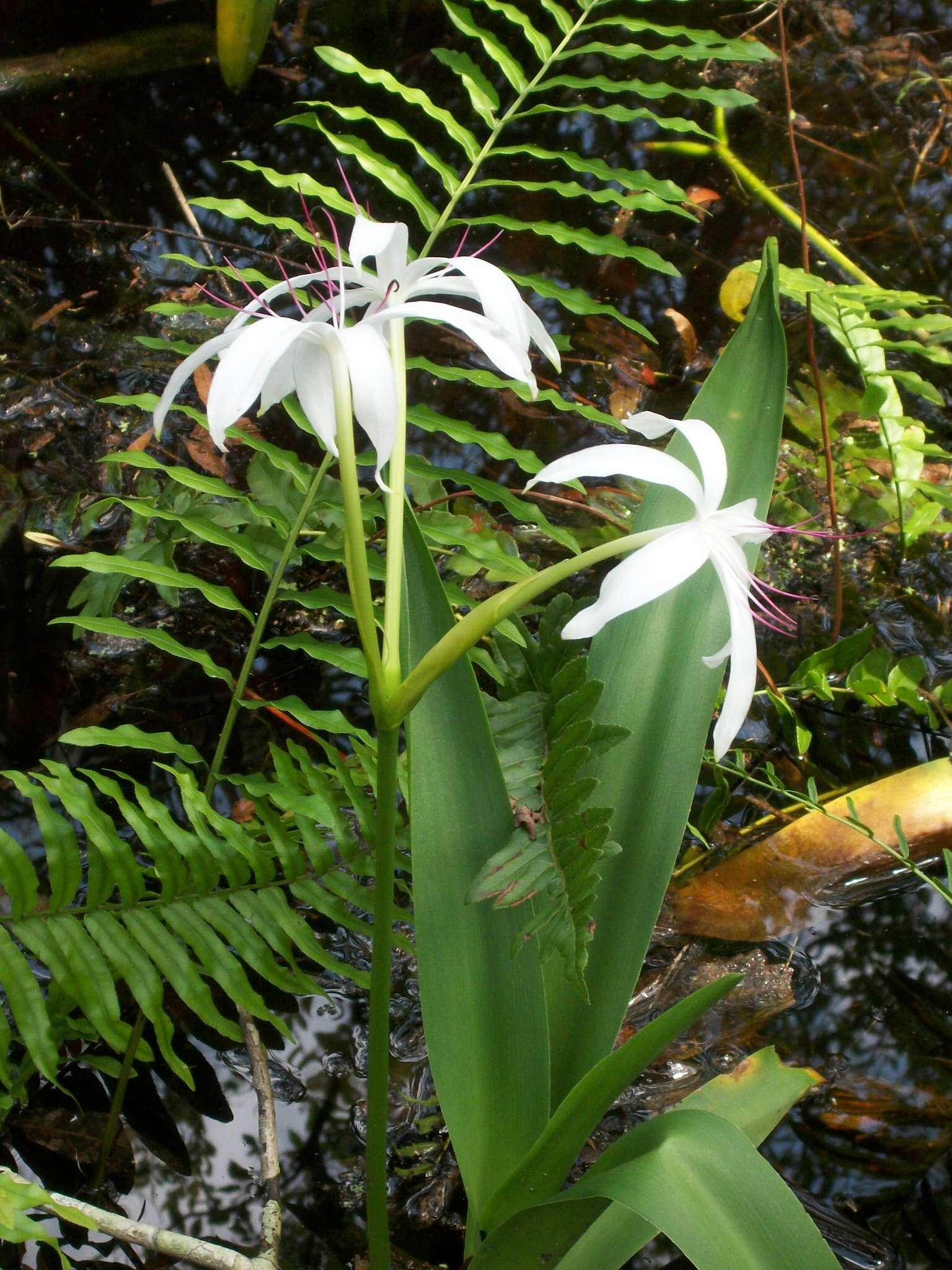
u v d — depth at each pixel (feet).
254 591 4.23
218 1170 2.96
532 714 2.53
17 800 3.57
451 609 2.48
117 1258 2.81
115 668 3.95
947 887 3.42
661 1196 2.15
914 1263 2.80
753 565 2.46
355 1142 3.01
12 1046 3.05
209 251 5.25
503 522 4.57
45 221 5.27
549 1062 2.49
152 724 3.83
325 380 2.16
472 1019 2.50
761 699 4.20
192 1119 3.04
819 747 4.07
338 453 2.15
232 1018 3.21
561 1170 2.38
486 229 5.48
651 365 5.16
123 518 4.26
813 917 3.46
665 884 2.54
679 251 5.59
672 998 3.27
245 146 5.69
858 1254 2.80
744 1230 2.14
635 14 6.33
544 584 2.14
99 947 2.72
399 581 2.21
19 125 5.64
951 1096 3.07
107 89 5.85
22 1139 2.97
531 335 2.19
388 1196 2.93
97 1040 3.11
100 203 5.40
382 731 2.20
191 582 3.04
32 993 2.64
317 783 2.95
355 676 4.08
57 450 4.42
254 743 3.82
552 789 2.39
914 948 3.38
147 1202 2.89
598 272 5.45
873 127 6.16
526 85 3.92
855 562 4.65
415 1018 3.23
